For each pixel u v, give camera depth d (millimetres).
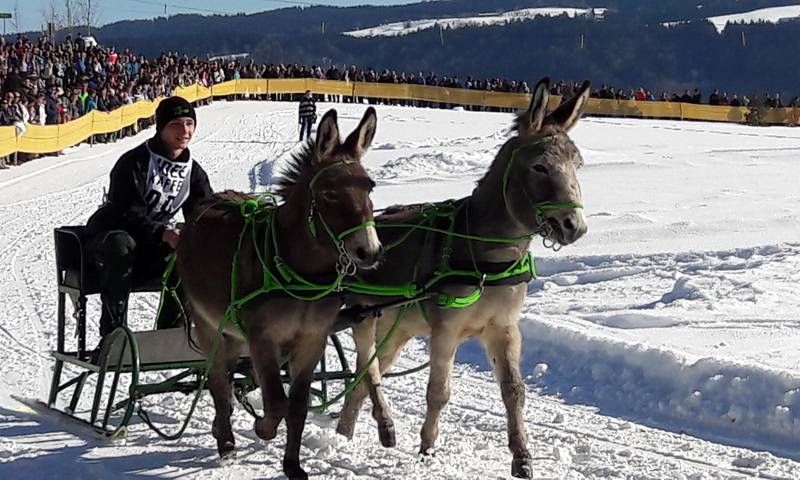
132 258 7250
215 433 6762
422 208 6938
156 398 8328
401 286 6672
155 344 7176
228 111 46562
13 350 9820
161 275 7559
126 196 7367
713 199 18203
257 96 53125
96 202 21438
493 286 6344
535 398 8367
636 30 127375
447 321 6480
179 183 7543
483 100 50719
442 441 7141
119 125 34094
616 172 22641
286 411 6156
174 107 7355
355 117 41344
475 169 23312
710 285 11250
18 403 8094
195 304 6832
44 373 9031
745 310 10203
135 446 7012
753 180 21266
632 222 15500
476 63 129875
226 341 6805
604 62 123938
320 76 54125
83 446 7000
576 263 12984
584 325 9719
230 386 6930
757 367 7594
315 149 5887
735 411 7359
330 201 5695
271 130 39312
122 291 7211
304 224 5934
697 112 46469
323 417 7914
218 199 7047
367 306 6766
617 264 12883
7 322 11008
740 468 6531
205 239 6711
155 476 6367
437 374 6586
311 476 6328
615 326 9938
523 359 9312
